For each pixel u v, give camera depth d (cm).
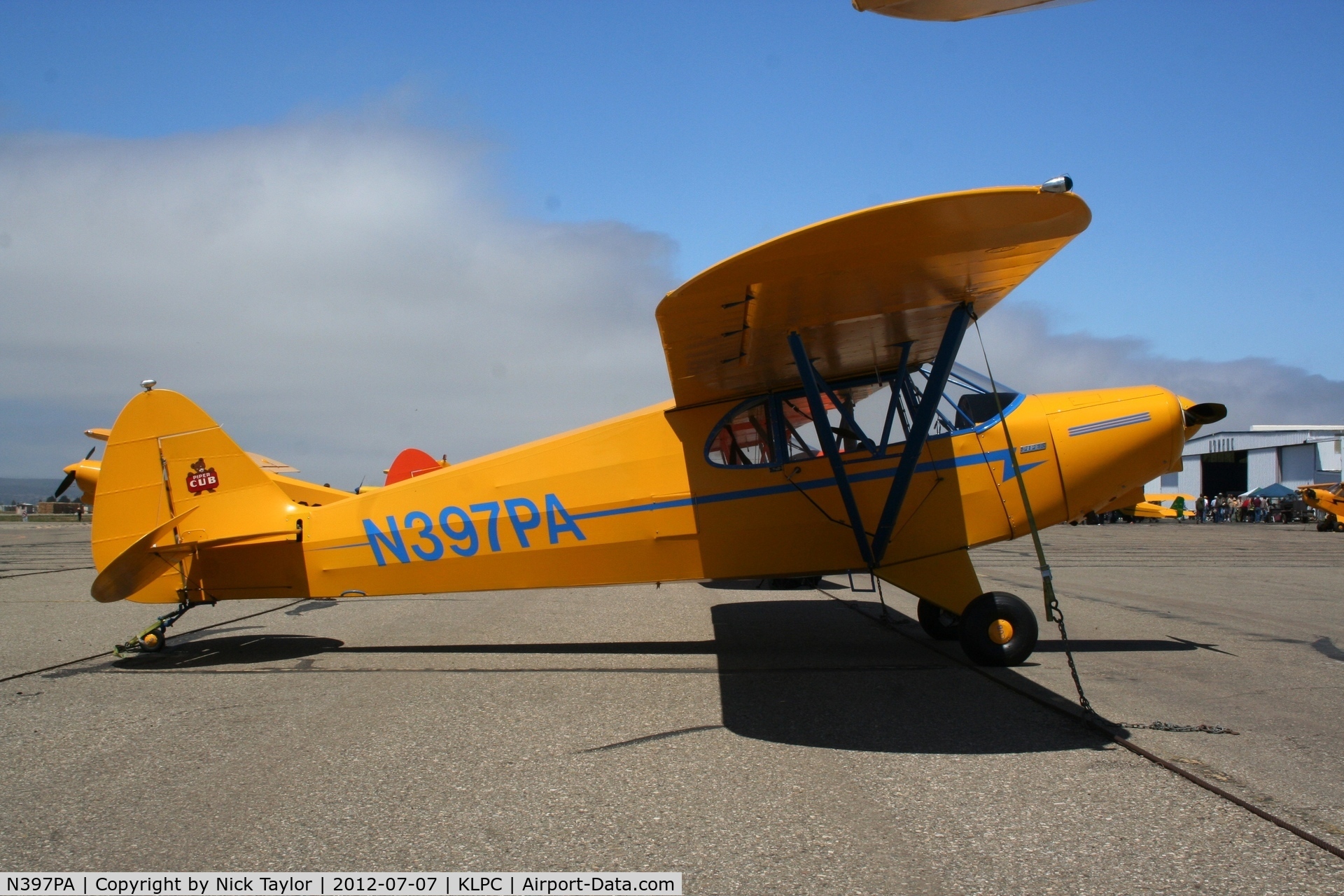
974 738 402
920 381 642
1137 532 3031
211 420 684
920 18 336
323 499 979
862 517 615
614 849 285
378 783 354
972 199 360
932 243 412
